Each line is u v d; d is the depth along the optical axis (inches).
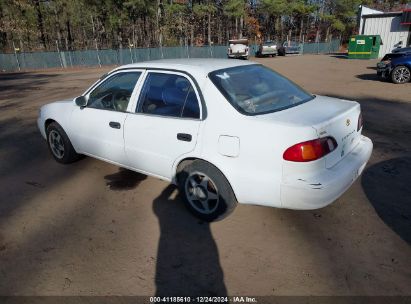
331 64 927.0
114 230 135.3
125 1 1787.6
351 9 2615.7
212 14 2250.2
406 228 131.1
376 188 163.5
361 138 146.7
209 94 129.6
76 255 120.7
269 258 116.6
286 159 111.5
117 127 159.0
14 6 1555.1
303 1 2640.3
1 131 289.6
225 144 122.3
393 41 1101.1
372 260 114.1
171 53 1590.8
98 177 185.5
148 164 151.3
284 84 150.7
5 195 168.2
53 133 202.4
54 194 167.3
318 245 122.6
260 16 2691.9
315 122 114.6
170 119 138.4
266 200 119.0
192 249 122.6
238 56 1424.7
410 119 291.0
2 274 111.9
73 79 778.8
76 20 1791.3
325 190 111.1
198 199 138.0
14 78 859.4
